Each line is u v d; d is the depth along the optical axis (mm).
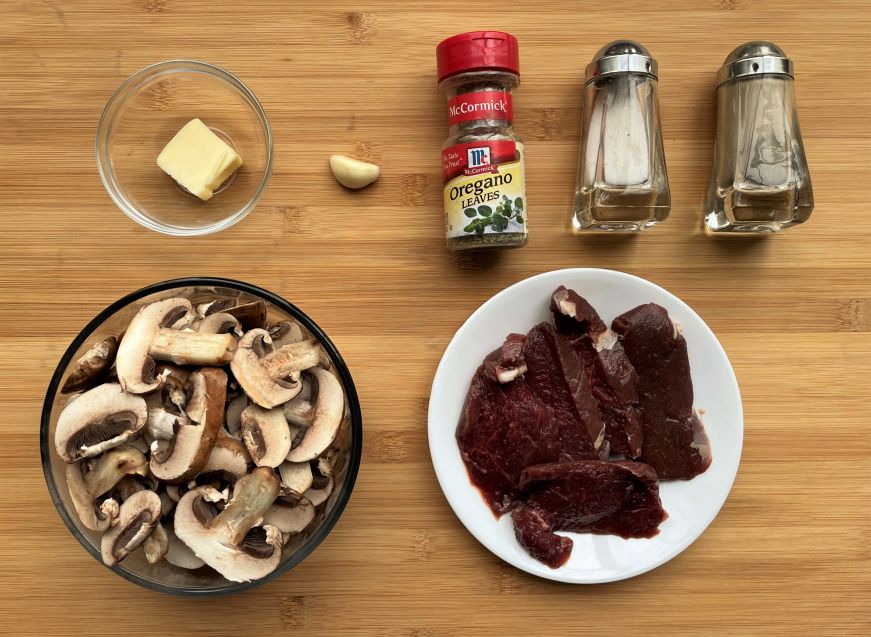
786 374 408
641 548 389
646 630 399
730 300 406
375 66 396
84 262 394
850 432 406
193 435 320
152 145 399
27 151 392
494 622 397
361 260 398
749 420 409
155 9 391
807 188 382
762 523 405
